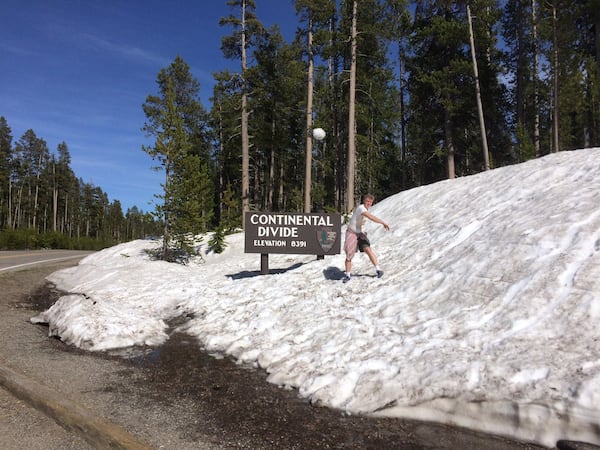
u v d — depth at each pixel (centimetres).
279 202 3728
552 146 2366
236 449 346
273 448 348
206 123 3606
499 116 2914
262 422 397
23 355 598
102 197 10369
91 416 379
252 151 3544
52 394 428
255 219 1091
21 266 1755
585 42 2608
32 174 7575
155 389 488
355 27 2256
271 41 2689
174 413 418
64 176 7869
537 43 2538
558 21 2147
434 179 3372
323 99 2836
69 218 8656
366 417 399
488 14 2384
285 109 3025
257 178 3841
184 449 344
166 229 1886
